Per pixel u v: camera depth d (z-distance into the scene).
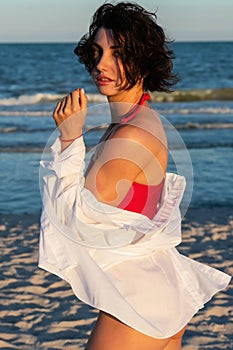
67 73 47.34
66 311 5.69
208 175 14.41
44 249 2.37
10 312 5.67
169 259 2.48
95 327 2.38
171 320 2.31
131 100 2.49
